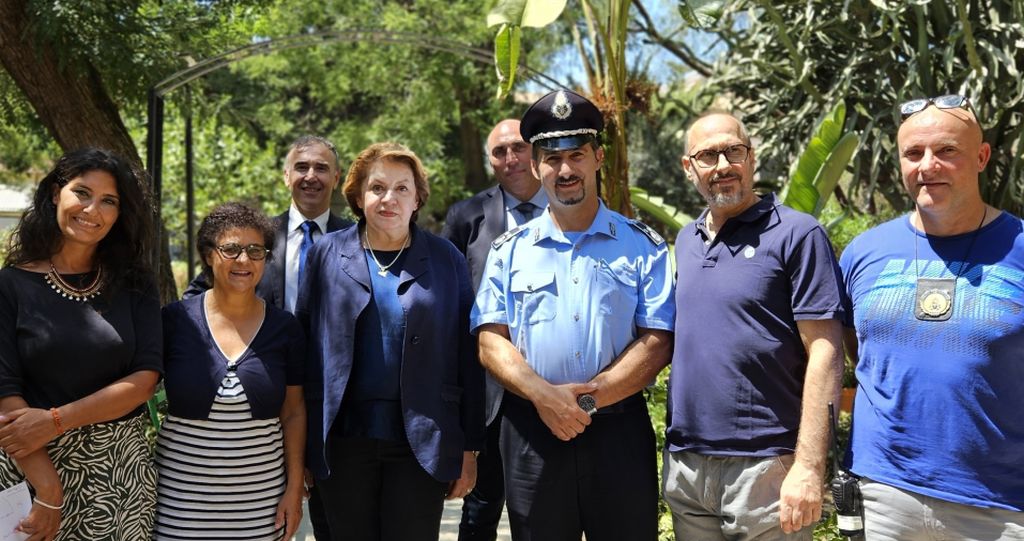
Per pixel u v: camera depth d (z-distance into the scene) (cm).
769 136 811
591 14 604
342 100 2012
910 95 705
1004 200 705
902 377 263
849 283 285
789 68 790
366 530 316
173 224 1457
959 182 259
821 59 783
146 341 295
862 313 275
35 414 271
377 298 313
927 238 269
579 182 299
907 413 263
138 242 299
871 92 766
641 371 293
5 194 2069
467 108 1970
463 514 399
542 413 286
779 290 282
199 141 1377
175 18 810
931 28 740
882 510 266
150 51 728
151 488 299
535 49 1716
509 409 308
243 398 302
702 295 291
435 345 313
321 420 315
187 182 853
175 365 303
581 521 301
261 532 303
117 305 292
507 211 407
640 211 893
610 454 294
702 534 298
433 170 1781
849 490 271
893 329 266
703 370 287
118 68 699
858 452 276
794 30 763
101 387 286
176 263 1565
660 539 424
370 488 315
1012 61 662
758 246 286
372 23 1750
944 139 259
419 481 311
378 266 318
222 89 1623
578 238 301
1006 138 702
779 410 282
